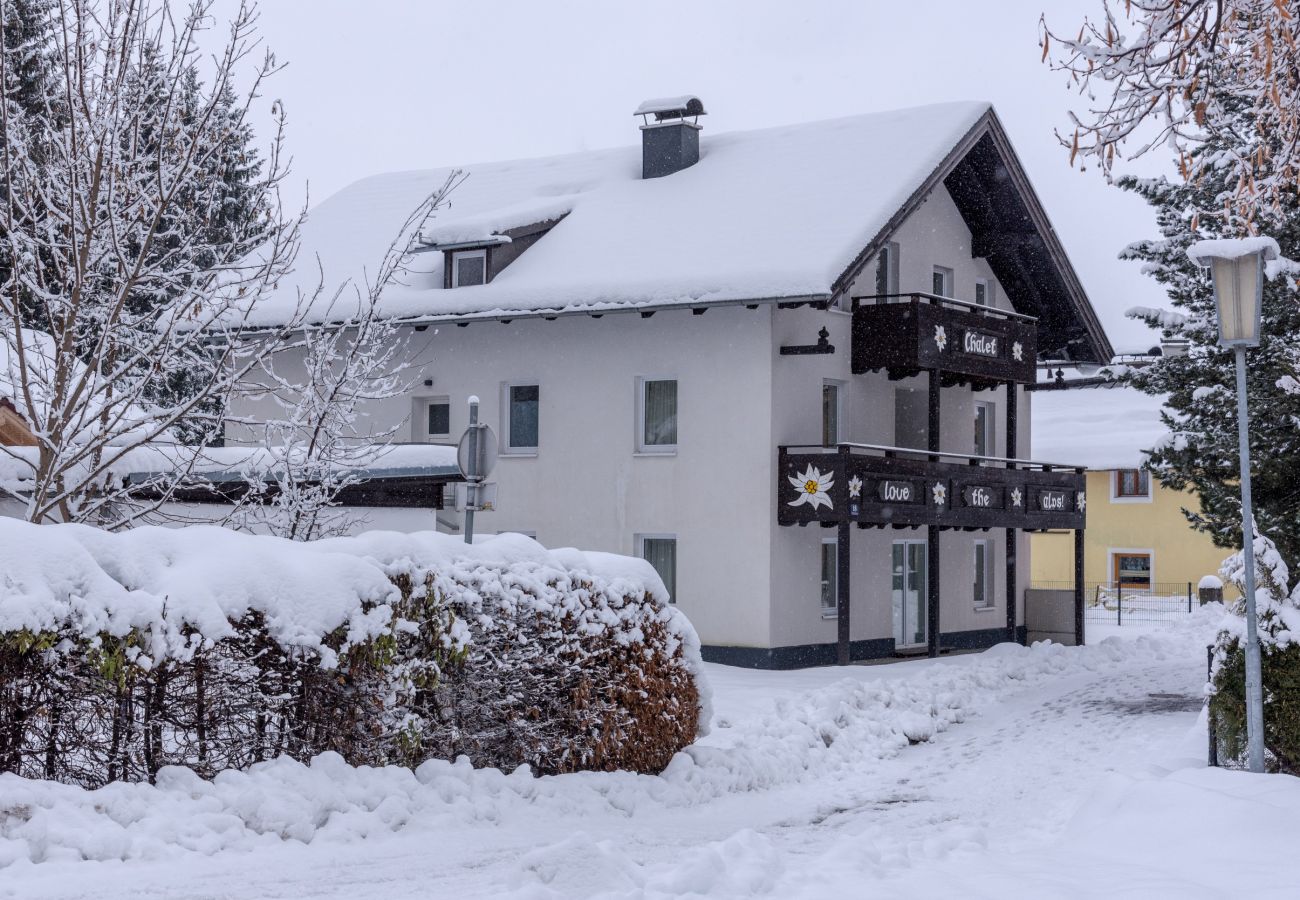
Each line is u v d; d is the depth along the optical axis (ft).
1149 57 31.01
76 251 42.91
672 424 88.28
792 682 73.67
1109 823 33.17
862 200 87.86
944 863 29.78
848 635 83.92
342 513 53.98
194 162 45.09
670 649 44.91
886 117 100.37
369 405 98.73
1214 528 75.97
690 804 41.63
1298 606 40.81
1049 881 26.86
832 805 43.47
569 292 88.63
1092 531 180.86
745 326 84.89
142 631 29.99
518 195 110.42
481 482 49.83
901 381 98.02
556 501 91.30
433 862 29.84
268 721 32.76
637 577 44.09
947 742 58.70
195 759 31.14
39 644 28.55
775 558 84.02
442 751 36.86
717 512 85.40
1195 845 30.32
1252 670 39.11
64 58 42.27
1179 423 79.15
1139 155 31.99
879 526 92.68
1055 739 57.21
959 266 104.37
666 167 103.96
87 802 28.22
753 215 90.99
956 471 92.22
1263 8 31.94
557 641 40.32
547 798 37.37
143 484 46.88
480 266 95.61
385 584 34.81
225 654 31.71
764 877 26.61
